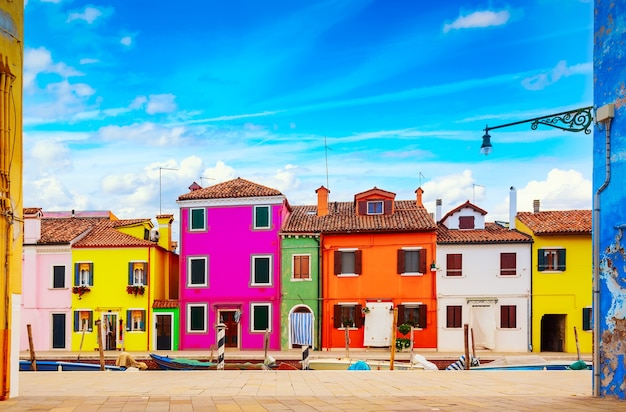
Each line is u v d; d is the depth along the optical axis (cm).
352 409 934
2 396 1081
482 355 3381
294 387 1412
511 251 3641
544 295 3591
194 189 4412
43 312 3922
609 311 1051
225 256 3922
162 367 2830
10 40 1084
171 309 3903
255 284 3875
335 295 3794
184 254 3959
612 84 1053
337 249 3822
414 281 3722
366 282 3772
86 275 3947
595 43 1103
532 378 1683
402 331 3650
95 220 4322
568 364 2577
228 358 3262
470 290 3656
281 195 3884
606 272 1059
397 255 3756
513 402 1024
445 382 1554
